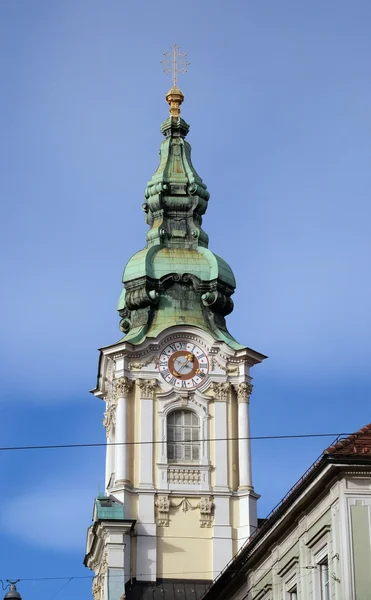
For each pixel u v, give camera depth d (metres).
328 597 62.84
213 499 102.94
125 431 103.62
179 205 112.19
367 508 60.28
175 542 101.56
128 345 105.00
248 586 75.44
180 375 105.44
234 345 106.62
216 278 108.56
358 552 59.72
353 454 60.06
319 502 63.31
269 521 68.56
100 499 101.81
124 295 109.50
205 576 100.88
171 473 103.25
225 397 105.50
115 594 98.50
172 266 109.00
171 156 114.50
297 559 66.56
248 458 104.31
